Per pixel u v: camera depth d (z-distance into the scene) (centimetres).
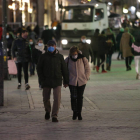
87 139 1852
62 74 2281
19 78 3569
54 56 2239
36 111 2555
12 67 4406
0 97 2733
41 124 2189
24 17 9562
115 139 1850
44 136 1912
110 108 2664
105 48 4862
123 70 5166
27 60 3488
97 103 2852
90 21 7862
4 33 4194
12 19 9800
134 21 9031
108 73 4844
